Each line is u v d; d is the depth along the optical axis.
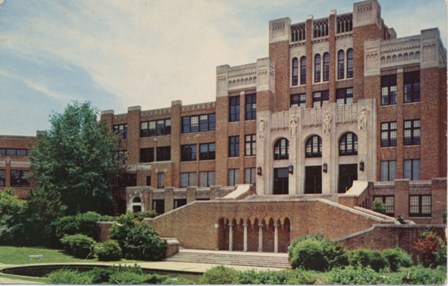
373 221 36.22
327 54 52.03
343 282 26.91
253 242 41.97
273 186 52.12
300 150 50.25
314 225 38.62
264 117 52.72
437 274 27.77
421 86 44.91
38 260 39.88
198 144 58.88
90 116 59.06
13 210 50.25
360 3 49.66
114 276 28.33
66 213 56.03
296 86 53.22
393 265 30.62
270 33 54.81
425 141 44.47
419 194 42.66
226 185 55.47
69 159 56.91
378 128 46.81
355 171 47.72
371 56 47.66
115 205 60.72
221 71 56.84
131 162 63.34
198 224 44.50
